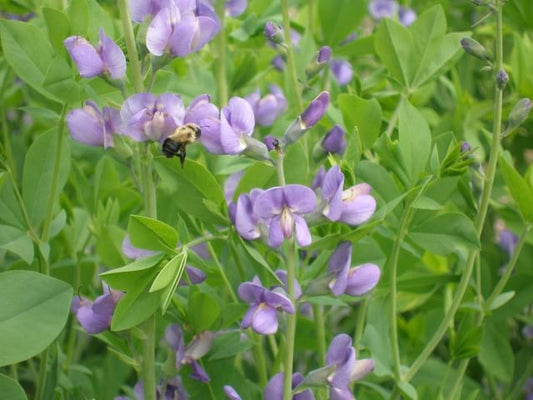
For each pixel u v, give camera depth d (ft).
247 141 1.65
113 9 2.85
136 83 1.65
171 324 1.81
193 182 1.73
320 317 1.98
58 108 2.03
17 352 1.55
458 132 2.49
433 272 2.27
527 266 2.29
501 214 2.24
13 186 1.93
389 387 2.29
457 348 1.97
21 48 1.90
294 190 1.59
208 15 1.74
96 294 2.27
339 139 1.85
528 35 2.63
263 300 1.61
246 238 1.66
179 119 1.64
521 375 2.43
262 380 1.96
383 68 2.52
